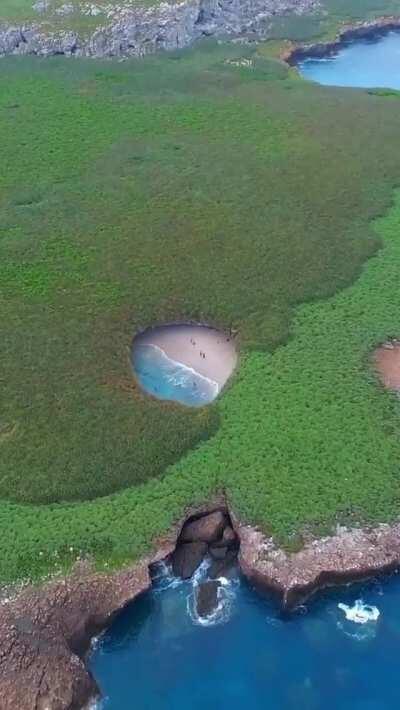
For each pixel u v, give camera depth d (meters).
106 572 55.38
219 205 99.31
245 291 83.38
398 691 50.34
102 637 53.59
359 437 65.56
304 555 56.34
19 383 70.81
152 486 61.72
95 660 52.28
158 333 79.69
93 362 73.62
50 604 53.03
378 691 50.38
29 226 94.94
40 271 86.50
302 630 53.66
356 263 88.25
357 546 57.06
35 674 48.72
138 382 72.44
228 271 86.56
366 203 100.38
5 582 54.34
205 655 52.41
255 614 54.59
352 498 60.31
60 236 92.94
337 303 81.94
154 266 87.31
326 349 75.38
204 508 60.22
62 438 65.44
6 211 98.06
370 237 93.19
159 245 91.12
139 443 64.94
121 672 51.56
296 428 66.44
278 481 61.66
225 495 61.03
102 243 91.56
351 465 63.03
